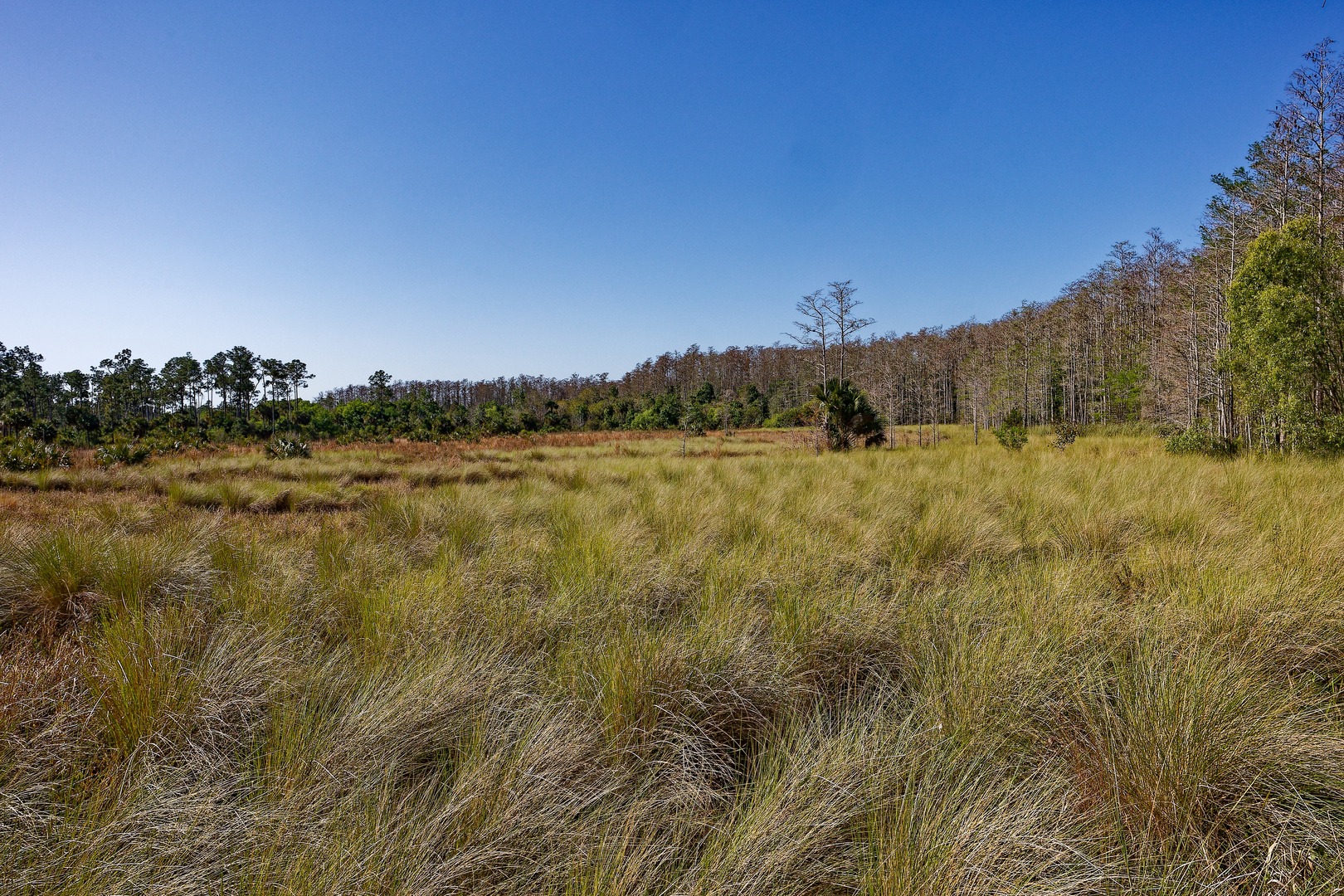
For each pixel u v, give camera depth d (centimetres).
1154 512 573
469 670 267
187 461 1608
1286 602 310
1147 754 193
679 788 199
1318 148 1322
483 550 523
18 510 874
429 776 207
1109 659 275
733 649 277
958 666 257
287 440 2002
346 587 383
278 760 203
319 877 153
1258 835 179
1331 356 1157
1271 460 1145
